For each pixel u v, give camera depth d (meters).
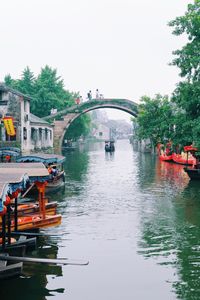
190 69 25.52
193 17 24.92
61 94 66.38
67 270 10.23
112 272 10.12
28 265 10.55
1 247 10.62
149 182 27.47
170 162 45.81
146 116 47.59
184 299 8.61
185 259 11.05
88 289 9.12
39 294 8.84
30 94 62.56
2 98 36.78
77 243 12.57
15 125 36.62
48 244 12.45
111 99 56.75
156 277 9.80
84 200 20.31
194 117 26.27
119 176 31.44
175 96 27.22
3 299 8.62
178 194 22.00
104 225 14.88
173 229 14.27
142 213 17.02
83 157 57.28
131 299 8.63
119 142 147.62
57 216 12.94
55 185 22.47
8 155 27.06
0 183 8.55
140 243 12.57
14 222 12.09
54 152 56.16
